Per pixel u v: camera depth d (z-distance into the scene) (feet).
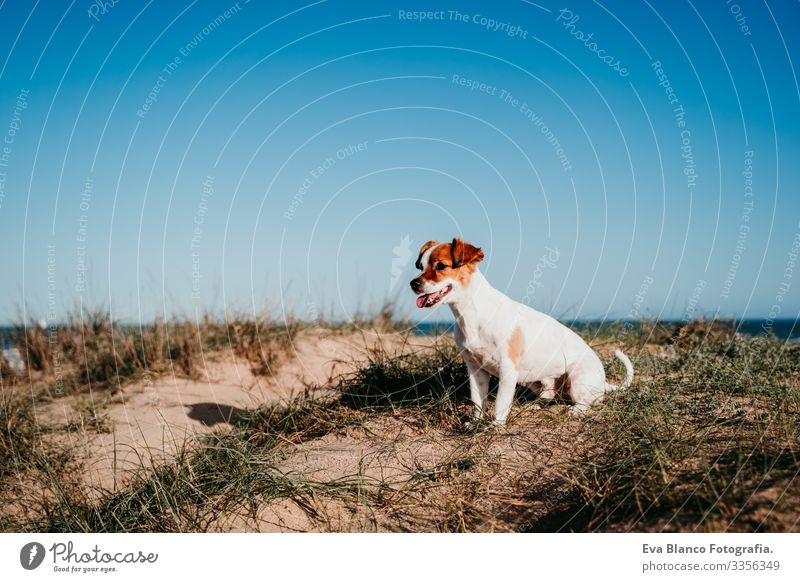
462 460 12.80
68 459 15.37
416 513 11.50
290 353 24.68
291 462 13.84
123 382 23.07
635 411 13.91
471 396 16.02
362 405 17.03
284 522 11.44
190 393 21.81
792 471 10.03
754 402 14.84
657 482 10.40
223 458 13.58
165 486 12.34
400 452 13.80
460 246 15.10
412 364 18.81
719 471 10.39
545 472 12.20
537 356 15.87
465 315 15.26
